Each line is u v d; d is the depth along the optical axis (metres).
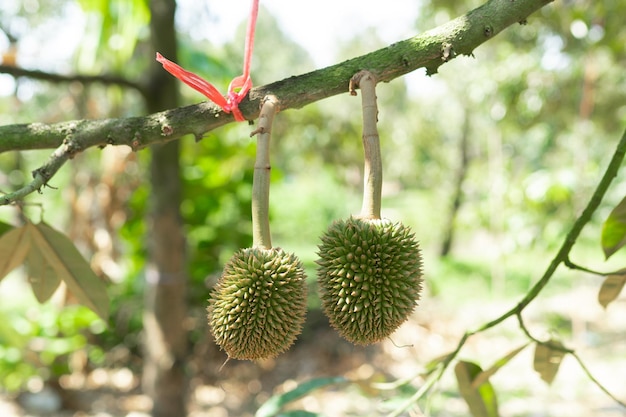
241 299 1.01
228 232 5.51
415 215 13.28
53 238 1.37
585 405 4.43
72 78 3.10
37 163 9.05
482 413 1.70
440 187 13.87
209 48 5.17
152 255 3.76
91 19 3.91
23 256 1.41
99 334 5.48
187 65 4.23
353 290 1.01
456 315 7.47
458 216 11.99
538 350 1.59
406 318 1.03
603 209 8.00
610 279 1.49
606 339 6.14
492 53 6.81
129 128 1.04
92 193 5.26
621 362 5.39
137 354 5.50
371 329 1.00
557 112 6.30
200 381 5.17
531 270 9.46
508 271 9.69
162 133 1.03
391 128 13.03
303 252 9.55
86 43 3.96
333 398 4.81
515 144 8.82
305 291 1.05
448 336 6.38
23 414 4.59
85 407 4.76
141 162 5.31
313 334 6.02
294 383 5.20
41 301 1.50
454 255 12.96
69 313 4.71
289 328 1.02
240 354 1.02
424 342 6.18
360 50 13.62
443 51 0.98
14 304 5.55
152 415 3.87
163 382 3.82
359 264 1.02
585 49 5.10
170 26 3.39
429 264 10.68
